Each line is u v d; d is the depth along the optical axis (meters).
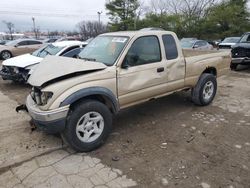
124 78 4.08
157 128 4.71
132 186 3.07
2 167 3.47
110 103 4.05
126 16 48.34
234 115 5.38
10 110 5.81
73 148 3.83
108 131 4.04
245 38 11.52
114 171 3.36
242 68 12.11
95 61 4.17
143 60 4.39
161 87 4.74
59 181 3.16
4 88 8.13
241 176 3.25
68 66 3.77
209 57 5.81
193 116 5.30
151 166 3.47
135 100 4.40
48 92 3.45
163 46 4.71
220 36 42.50
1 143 4.14
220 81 9.02
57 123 3.48
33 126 4.51
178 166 3.47
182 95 6.70
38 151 3.88
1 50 16.38
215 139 4.27
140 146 4.03
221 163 3.54
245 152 3.84
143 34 4.42
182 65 5.07
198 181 3.16
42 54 8.84
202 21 43.84
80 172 3.34
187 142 4.16
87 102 3.73
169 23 45.50
